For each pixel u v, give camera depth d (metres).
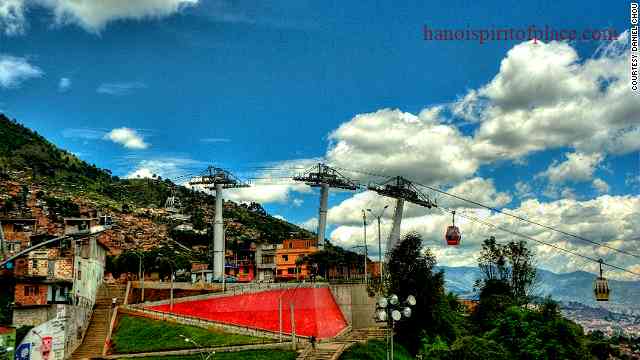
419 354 105.06
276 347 94.25
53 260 96.75
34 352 87.69
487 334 106.25
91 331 107.06
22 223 109.50
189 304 118.75
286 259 181.50
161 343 97.25
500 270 145.38
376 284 126.06
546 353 97.12
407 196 162.50
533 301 136.00
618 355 169.62
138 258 160.12
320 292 130.00
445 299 122.81
